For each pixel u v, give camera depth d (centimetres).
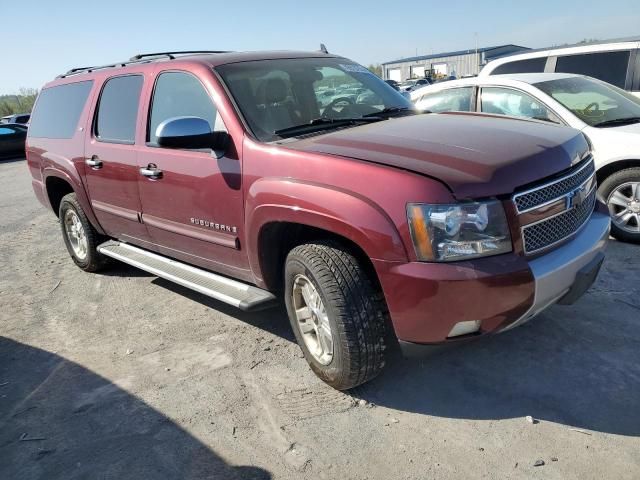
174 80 402
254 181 329
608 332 365
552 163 290
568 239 299
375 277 300
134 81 444
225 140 351
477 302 262
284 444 287
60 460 289
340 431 293
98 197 493
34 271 604
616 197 534
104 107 478
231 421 308
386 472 262
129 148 432
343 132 337
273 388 336
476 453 269
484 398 310
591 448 265
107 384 356
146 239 458
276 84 382
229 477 267
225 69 380
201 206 374
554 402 301
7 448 303
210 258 395
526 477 251
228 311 451
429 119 365
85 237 549
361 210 274
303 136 344
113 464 282
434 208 259
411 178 265
